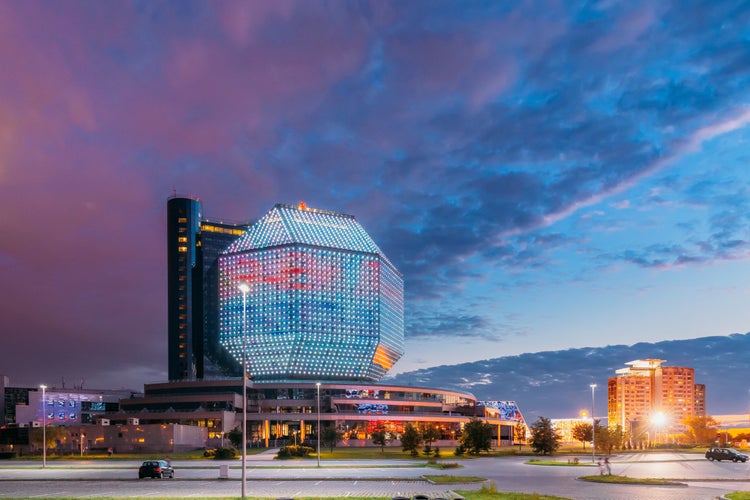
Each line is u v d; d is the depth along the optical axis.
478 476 80.56
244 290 51.88
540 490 61.19
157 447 179.88
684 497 54.53
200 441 199.88
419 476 79.25
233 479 75.81
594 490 61.38
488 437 151.88
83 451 178.62
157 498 50.69
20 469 101.88
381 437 173.88
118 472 92.56
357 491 59.66
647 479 71.94
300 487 64.69
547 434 155.75
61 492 60.19
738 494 52.94
